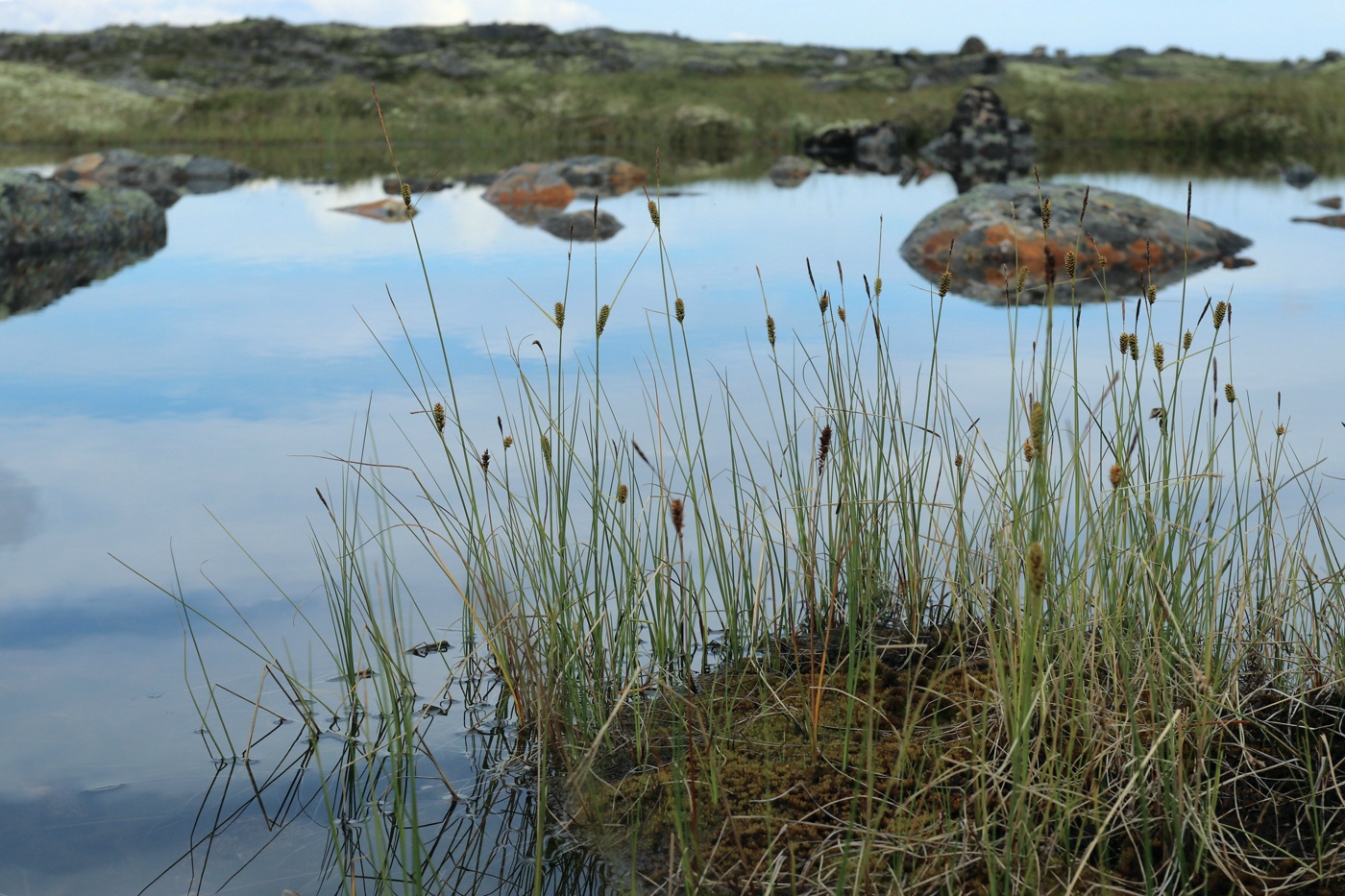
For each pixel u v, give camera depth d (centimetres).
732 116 2620
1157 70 4053
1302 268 841
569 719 277
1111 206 897
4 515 387
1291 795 238
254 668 298
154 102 2889
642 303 718
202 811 242
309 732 272
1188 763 238
